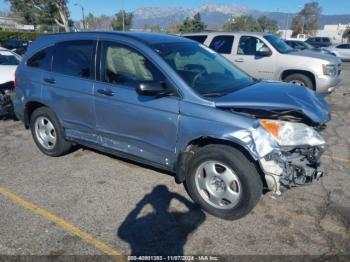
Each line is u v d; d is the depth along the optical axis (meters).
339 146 5.52
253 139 3.04
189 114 3.35
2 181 4.23
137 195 3.89
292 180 3.23
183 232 3.22
